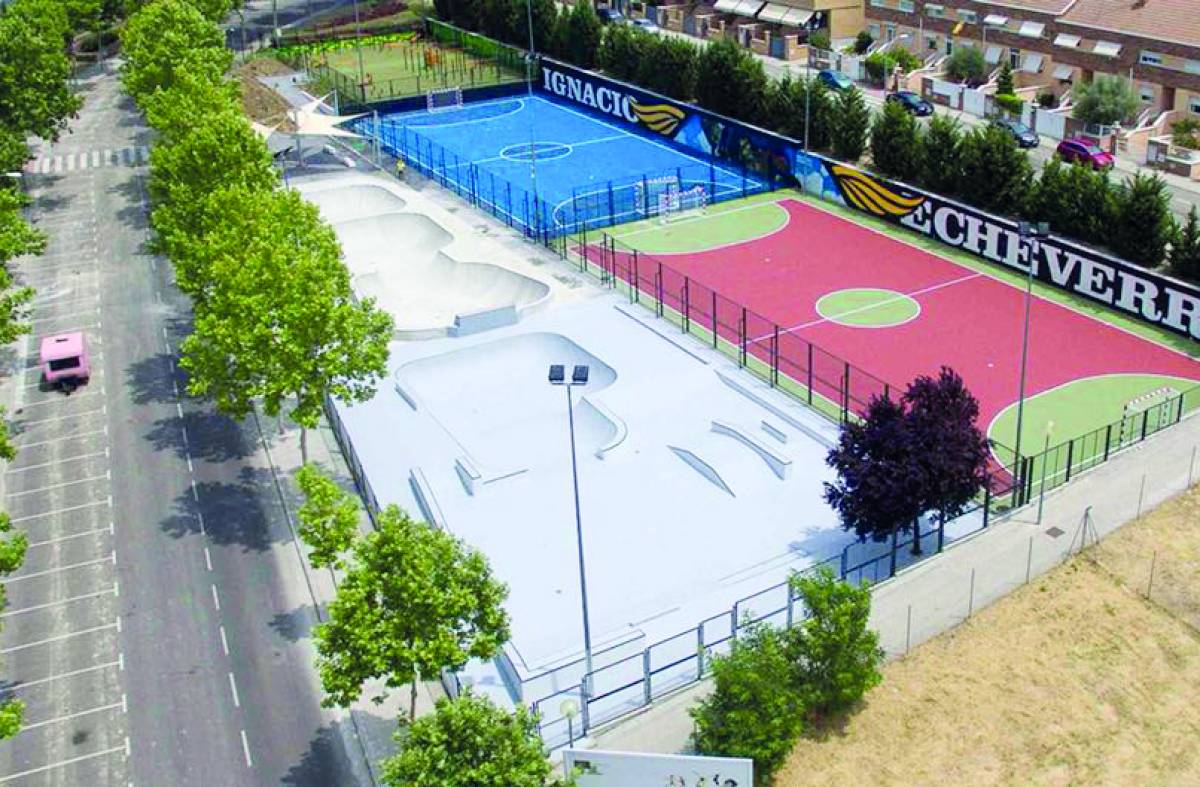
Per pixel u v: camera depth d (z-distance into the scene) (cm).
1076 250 8038
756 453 6359
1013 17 11638
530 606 5328
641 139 11988
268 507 6341
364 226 9638
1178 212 8944
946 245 9094
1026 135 10512
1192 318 7425
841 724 4575
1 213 7800
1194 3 10294
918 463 5178
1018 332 7681
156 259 9362
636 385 7081
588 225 9825
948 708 4638
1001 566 5400
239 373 6162
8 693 5131
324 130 10856
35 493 6556
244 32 15238
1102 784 4309
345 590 4219
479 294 8756
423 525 4309
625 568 5569
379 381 7356
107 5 15050
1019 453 6228
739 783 3969
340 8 16738
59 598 5722
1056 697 4675
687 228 9706
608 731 4603
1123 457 6172
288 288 6000
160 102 9681
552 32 13600
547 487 6241
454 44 15188
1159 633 4959
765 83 10888
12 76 10094
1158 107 10431
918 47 12800
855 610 4462
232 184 7375
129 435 7069
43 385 7644
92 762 4762
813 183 10231
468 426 6931
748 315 8075
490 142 12081
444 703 3850
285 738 4831
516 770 3709
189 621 5525
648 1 15600
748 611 4634
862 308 8131
